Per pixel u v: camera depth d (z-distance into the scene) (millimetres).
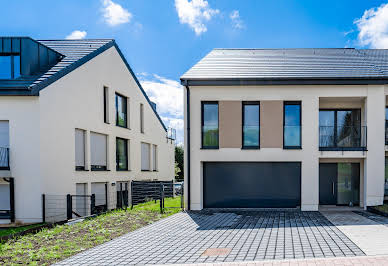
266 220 8445
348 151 10344
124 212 9953
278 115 10461
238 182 10688
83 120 11836
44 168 9680
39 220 9555
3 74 10453
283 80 10281
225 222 8188
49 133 9961
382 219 8516
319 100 11219
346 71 10797
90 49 12891
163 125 21422
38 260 4965
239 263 4699
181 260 4934
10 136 9625
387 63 12172
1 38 10422
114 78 14453
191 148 10555
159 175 20406
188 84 10422
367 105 10344
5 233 7867
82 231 7121
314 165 10352
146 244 5945
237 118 10539
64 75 10719
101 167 13328
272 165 10625
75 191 11234
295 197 10508
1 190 9789
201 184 10625
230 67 11516
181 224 7910
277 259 4883
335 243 5855
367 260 4727
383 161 10289
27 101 9602
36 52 10742
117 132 14602
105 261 4930
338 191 11594
